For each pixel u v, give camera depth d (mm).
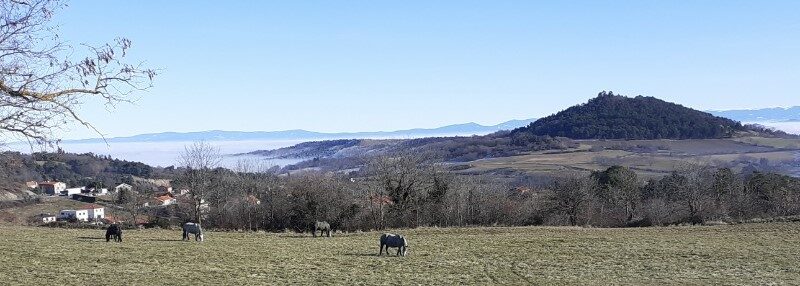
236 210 69938
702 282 29188
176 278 28750
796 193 82688
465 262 35844
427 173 74000
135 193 86688
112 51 10078
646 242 46812
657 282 29266
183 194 76125
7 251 37438
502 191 77438
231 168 85438
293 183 71312
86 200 99625
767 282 28938
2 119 9742
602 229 58812
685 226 61594
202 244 44156
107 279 28062
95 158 130750
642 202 91375
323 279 29234
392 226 67250
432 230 57625
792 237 49562
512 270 33031
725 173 91625
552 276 31062
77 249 39375
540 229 58500
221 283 27641
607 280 29844
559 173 132375
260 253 39031
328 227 52219
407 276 30516
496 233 54625
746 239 48719
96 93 10141
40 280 27281
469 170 153125
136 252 38469
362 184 72438
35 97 9672
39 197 94312
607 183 91250
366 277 29953
